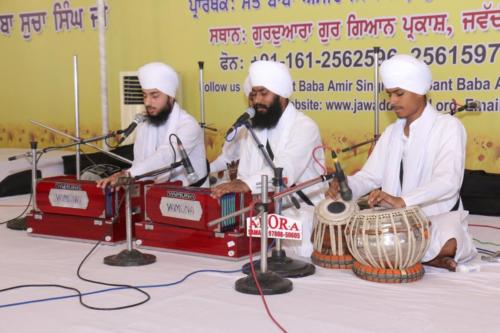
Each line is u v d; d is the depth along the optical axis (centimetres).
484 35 585
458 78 600
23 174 670
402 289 317
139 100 742
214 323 273
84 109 820
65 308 296
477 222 508
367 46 638
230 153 496
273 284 314
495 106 586
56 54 833
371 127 643
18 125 876
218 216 377
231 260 376
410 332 260
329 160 666
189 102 748
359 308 289
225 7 713
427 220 333
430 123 379
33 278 346
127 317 282
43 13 835
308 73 671
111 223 416
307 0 665
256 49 701
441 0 600
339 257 357
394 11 621
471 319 275
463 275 341
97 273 353
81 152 687
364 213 335
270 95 411
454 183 360
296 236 316
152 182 437
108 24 785
